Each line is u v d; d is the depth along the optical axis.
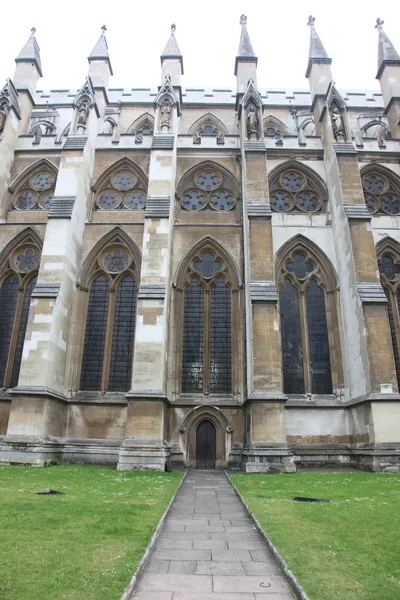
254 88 29.48
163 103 29.56
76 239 26.41
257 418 20.95
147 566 6.63
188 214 28.86
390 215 28.50
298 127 40.31
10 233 27.84
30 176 30.17
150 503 11.27
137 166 30.09
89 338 26.14
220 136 30.78
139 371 21.78
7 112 29.92
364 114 41.16
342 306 25.84
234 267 27.03
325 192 28.94
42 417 21.20
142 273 23.89
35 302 23.11
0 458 20.41
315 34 33.91
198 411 24.06
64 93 44.69
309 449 23.30
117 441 23.66
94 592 5.18
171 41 34.69
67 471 18.58
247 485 15.31
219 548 7.67
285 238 27.61
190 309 26.67
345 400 24.45
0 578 5.58
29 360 22.11
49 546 6.98
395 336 26.28
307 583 5.58
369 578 5.76
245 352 24.97
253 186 26.22
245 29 34.94
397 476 18.17
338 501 11.87
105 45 34.56
